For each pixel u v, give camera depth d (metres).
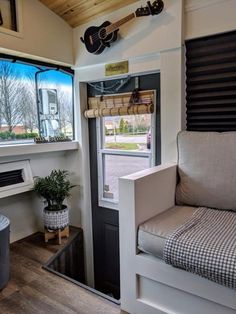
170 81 2.00
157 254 1.32
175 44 1.92
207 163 1.68
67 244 2.35
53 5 2.20
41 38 2.19
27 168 2.37
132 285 1.45
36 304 1.54
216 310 1.20
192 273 1.23
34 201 2.53
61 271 2.24
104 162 2.65
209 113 1.95
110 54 2.29
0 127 2.15
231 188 1.57
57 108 2.56
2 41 1.91
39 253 2.17
